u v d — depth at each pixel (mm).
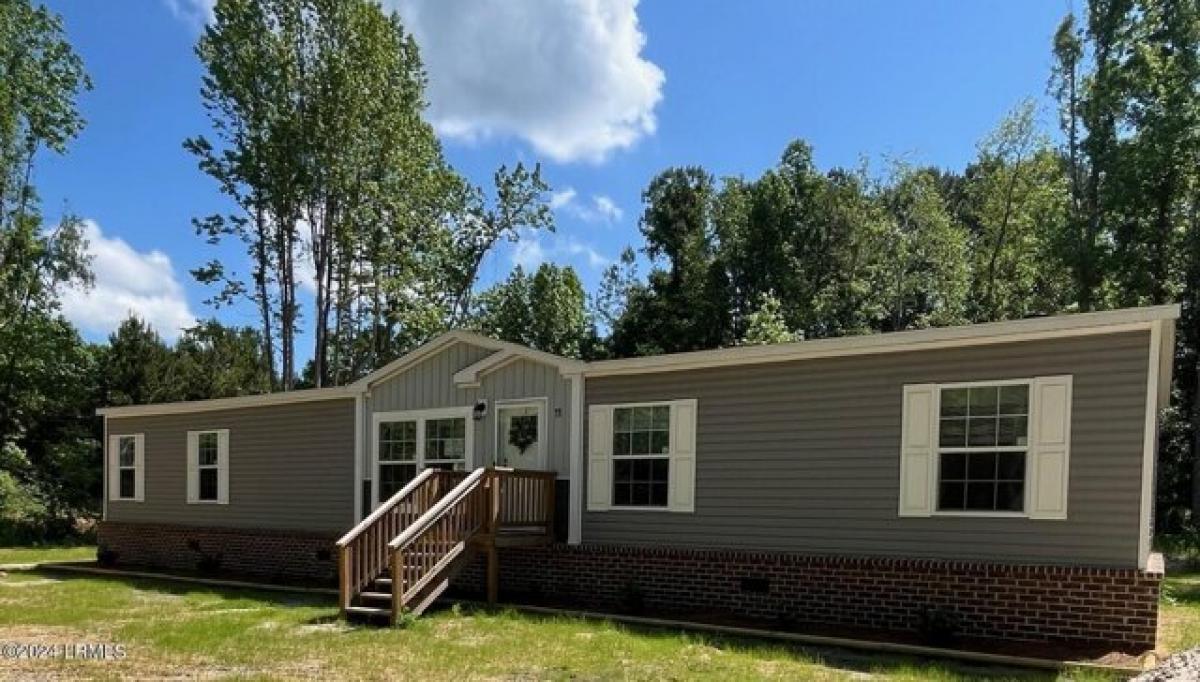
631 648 8523
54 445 27969
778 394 10648
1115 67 26203
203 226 27641
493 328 35312
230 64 25969
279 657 8227
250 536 16203
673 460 11453
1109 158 26609
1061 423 8695
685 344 38312
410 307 29844
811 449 10328
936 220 31938
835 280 35750
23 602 12352
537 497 12203
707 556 10898
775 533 10508
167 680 7320
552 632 9469
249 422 16703
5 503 26281
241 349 40312
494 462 13273
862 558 9781
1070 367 8695
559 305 38250
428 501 11805
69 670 7730
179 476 17797
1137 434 8281
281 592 13586
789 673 7434
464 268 33906
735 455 10930
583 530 12195
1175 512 25094
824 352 10234
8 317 27812
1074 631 8398
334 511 15266
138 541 18234
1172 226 25328
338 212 27953
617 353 40906
